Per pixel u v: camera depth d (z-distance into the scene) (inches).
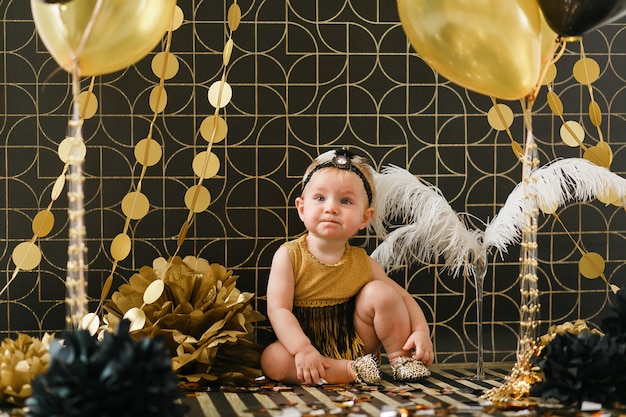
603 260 80.4
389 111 83.5
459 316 84.1
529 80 60.8
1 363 60.8
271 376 71.9
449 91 84.0
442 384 71.7
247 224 82.5
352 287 75.9
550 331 74.6
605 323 67.7
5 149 80.2
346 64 83.0
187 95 81.5
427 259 83.7
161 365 52.3
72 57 57.1
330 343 75.2
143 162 74.5
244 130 82.3
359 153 83.3
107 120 80.9
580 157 85.0
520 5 59.6
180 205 81.9
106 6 57.1
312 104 82.8
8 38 79.9
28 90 80.2
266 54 82.2
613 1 58.9
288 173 82.8
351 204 75.2
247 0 81.7
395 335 73.6
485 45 59.0
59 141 80.7
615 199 72.6
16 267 75.9
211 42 81.6
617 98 85.4
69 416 49.2
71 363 50.3
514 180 84.7
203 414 59.1
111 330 70.0
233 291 75.2
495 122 80.7
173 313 71.7
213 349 70.4
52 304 80.8
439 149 84.0
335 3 82.7
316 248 76.4
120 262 81.4
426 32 60.4
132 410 50.5
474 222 84.5
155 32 60.6
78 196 59.8
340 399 64.3
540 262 84.9
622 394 61.2
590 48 84.9
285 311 73.4
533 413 58.1
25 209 80.6
